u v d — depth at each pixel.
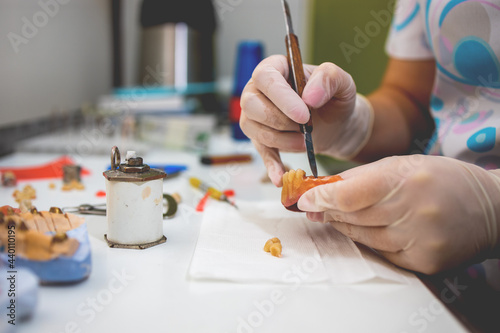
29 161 0.67
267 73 0.41
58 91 0.91
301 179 0.38
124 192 0.36
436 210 0.32
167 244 0.38
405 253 0.34
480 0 0.42
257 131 0.46
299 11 1.34
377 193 0.33
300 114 0.40
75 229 0.33
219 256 0.35
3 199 0.48
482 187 0.34
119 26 1.25
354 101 0.48
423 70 0.61
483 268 0.41
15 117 0.74
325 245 0.38
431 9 0.48
